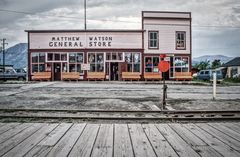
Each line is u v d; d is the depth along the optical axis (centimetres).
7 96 1638
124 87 2403
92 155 511
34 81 3381
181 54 3653
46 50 3562
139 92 1930
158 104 1309
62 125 786
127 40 3575
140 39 3588
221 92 1983
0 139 624
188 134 683
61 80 3469
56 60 3562
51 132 696
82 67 3472
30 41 3575
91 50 3553
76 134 676
